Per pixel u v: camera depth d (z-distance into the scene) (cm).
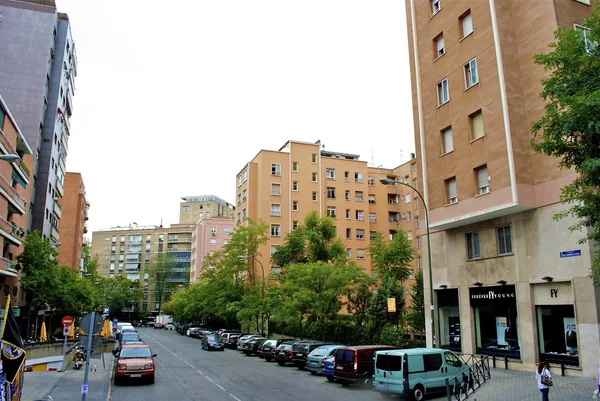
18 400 1109
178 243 12325
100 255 12838
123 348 2267
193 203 13538
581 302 1881
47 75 4700
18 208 3591
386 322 3189
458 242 2553
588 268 1869
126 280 11106
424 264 2775
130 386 2039
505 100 2217
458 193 2466
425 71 2809
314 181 5953
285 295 3703
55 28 4894
